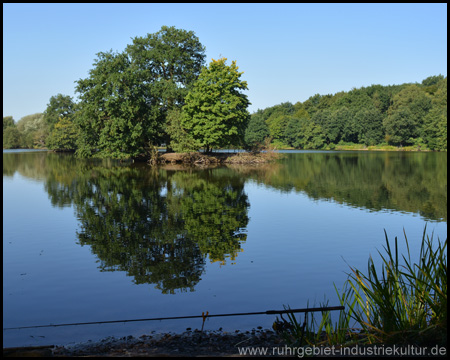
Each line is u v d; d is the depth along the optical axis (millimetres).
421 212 20859
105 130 57531
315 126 119188
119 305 9203
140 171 49719
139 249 14266
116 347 6828
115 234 16609
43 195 28516
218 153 68500
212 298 9555
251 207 23141
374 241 15062
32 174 45594
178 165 60719
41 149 135750
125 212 21688
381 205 23219
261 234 16469
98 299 9602
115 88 56344
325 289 10070
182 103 64625
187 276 11273
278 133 131625
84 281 10938
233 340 7062
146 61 66312
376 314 6504
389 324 6141
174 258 13133
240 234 16516
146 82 64125
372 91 135125
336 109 133000
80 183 36188
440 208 21969
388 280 6527
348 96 135000
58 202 25203
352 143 117562
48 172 48406
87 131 60906
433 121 95062
